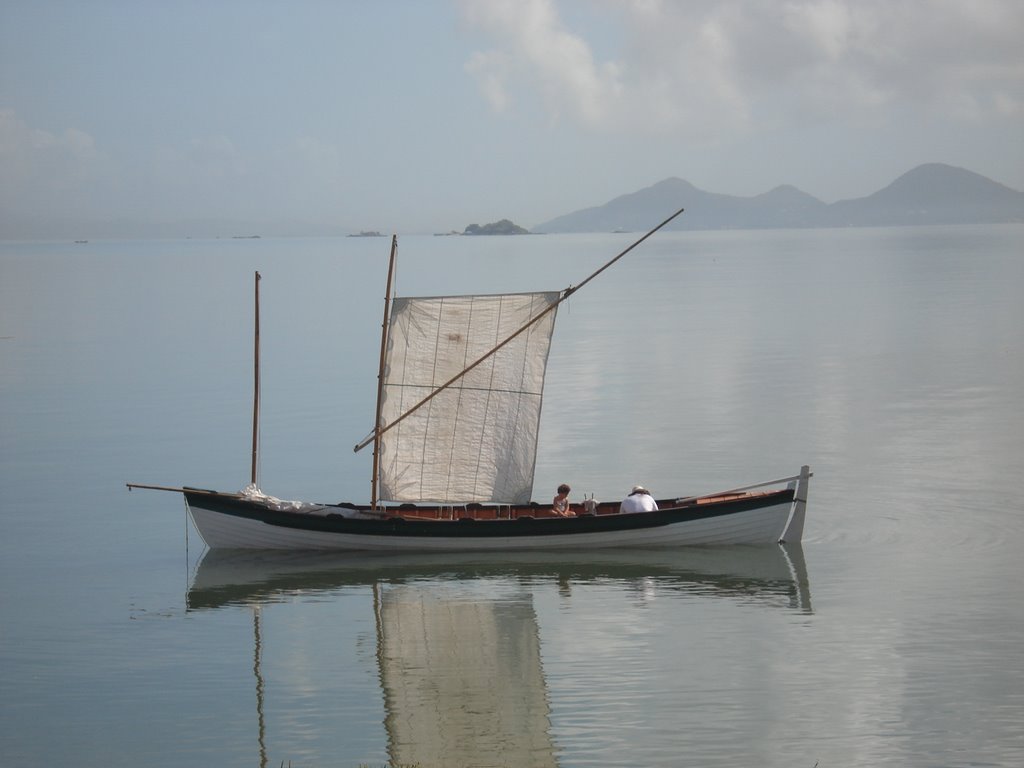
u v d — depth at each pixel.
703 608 51.69
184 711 41.50
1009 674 42.84
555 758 36.97
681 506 62.56
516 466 64.81
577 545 61.25
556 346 148.88
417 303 63.66
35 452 87.38
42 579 57.69
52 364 138.25
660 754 37.03
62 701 42.56
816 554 59.06
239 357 141.62
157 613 52.47
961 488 69.31
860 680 42.72
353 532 61.41
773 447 82.44
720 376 117.50
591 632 48.94
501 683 43.34
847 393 103.88
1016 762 36.03
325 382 119.44
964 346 132.75
